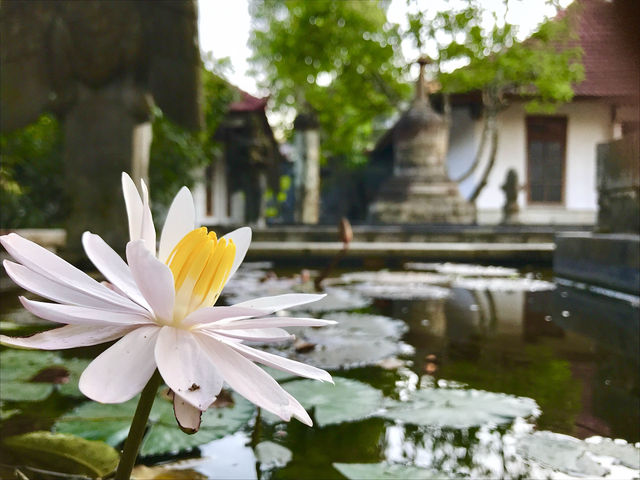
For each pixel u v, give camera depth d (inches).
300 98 876.0
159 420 48.1
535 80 569.6
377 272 212.5
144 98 180.7
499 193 674.8
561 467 39.6
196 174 408.8
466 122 687.1
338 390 58.4
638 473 38.9
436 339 88.9
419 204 576.1
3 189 244.5
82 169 180.2
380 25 662.5
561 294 152.2
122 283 25.2
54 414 49.3
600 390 59.9
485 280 186.5
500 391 59.3
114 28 172.9
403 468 39.0
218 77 448.5
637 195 151.3
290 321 24.0
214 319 23.4
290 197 1217.4
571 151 673.6
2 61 170.4
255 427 46.5
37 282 22.9
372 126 1418.6
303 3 676.1
